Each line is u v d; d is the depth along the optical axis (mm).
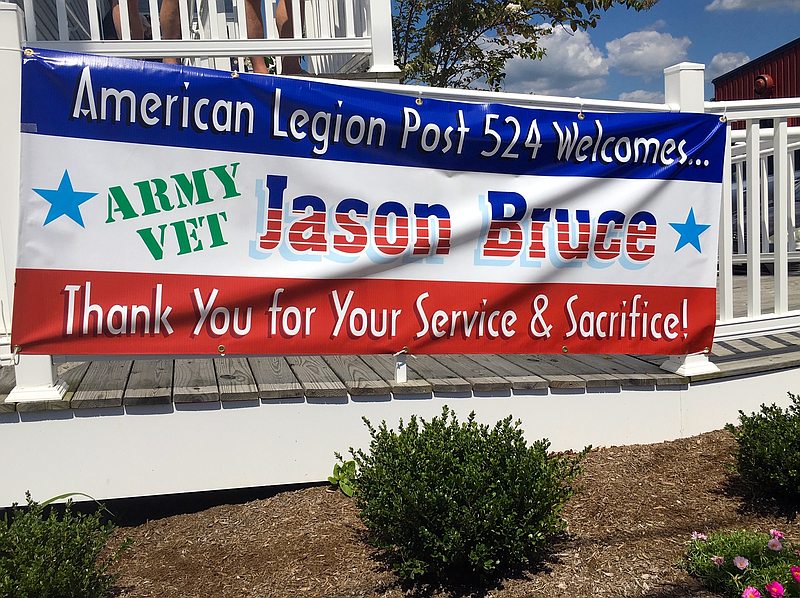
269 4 5188
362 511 3037
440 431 3178
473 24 7828
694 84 4238
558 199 3992
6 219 3426
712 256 4301
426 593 2859
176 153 3398
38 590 2428
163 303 3424
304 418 3625
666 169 4180
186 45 4688
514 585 2891
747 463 3547
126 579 3018
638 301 4172
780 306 4688
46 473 3322
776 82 13047
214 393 3477
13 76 3281
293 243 3596
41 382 3332
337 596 2852
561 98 3982
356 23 5656
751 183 4539
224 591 2906
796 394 4535
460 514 2768
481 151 3838
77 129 3266
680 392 4227
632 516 3414
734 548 2955
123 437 3395
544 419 3996
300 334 3629
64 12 4438
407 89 3717
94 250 3318
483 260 3891
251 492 3773
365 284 3709
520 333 3980
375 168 3686
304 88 3533
